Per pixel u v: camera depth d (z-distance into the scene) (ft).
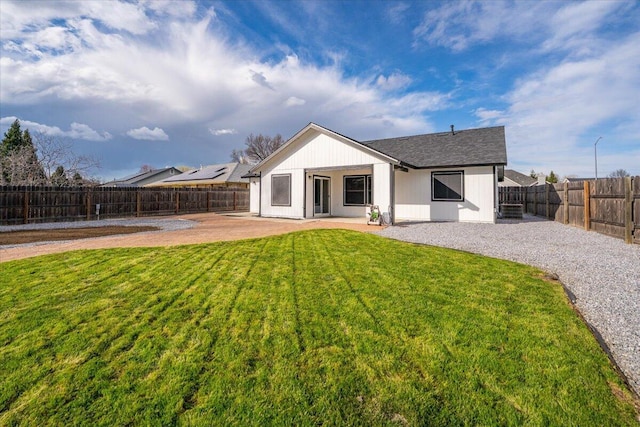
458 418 6.66
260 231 33.86
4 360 8.81
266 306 12.44
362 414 6.79
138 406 7.06
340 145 43.01
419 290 14.21
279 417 6.72
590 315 12.14
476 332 10.25
